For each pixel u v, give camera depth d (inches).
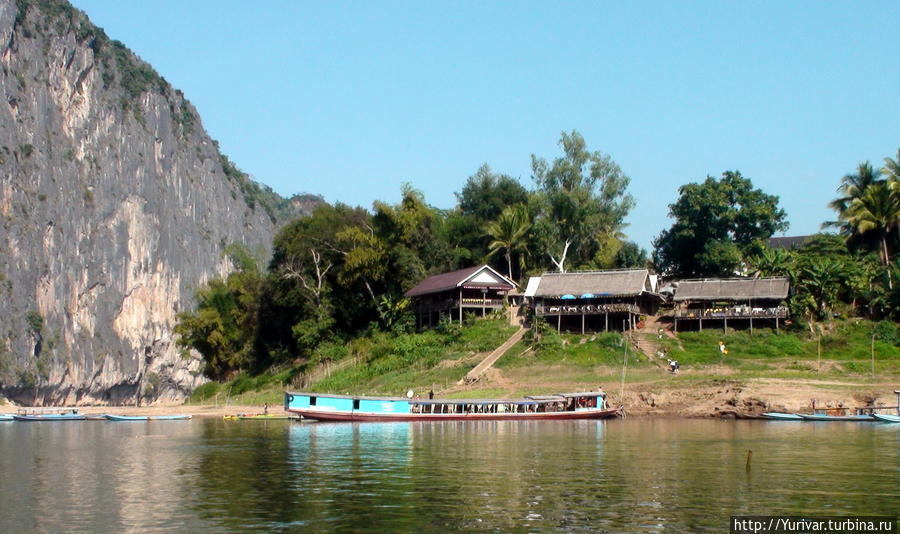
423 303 3946.9
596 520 1310.3
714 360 3169.3
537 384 3078.2
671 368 3107.8
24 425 3253.0
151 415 3550.7
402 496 1481.3
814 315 3425.2
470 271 3757.4
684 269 4340.6
